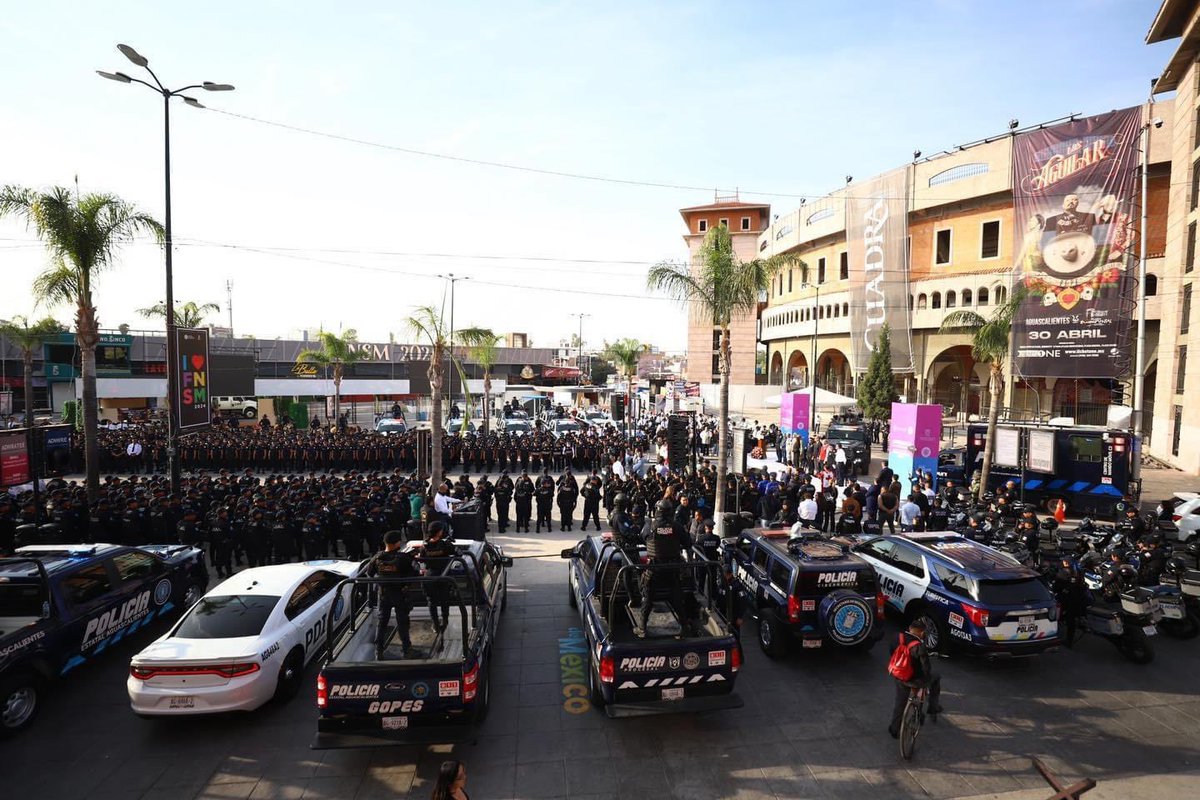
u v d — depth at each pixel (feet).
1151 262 107.04
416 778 21.63
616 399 93.66
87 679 28.53
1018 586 29.45
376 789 21.02
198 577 36.70
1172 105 100.68
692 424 89.86
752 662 30.81
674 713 22.27
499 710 26.00
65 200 49.73
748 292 56.59
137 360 148.25
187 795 20.74
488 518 57.67
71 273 51.70
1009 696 27.58
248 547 44.62
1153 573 35.96
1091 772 22.08
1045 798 20.62
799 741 23.86
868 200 152.76
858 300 155.53
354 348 132.46
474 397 150.51
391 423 115.14
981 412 154.81
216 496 55.11
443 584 26.27
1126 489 62.03
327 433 98.89
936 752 23.22
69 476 82.94
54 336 145.07
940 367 163.43
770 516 55.88
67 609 26.78
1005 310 67.15
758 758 22.76
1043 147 112.27
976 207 135.13
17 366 157.89
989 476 69.77
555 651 31.65
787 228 201.46
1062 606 32.60
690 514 48.73
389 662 21.42
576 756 22.84
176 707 23.20
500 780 21.45
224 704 23.38
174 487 51.34
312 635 28.68
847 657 31.35
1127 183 104.32
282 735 24.06
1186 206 91.45
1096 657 31.73
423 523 43.11
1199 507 53.42
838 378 197.98
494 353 119.65
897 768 22.24
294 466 86.69
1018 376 114.93
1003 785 21.35
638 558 27.63
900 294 146.51
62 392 155.43
